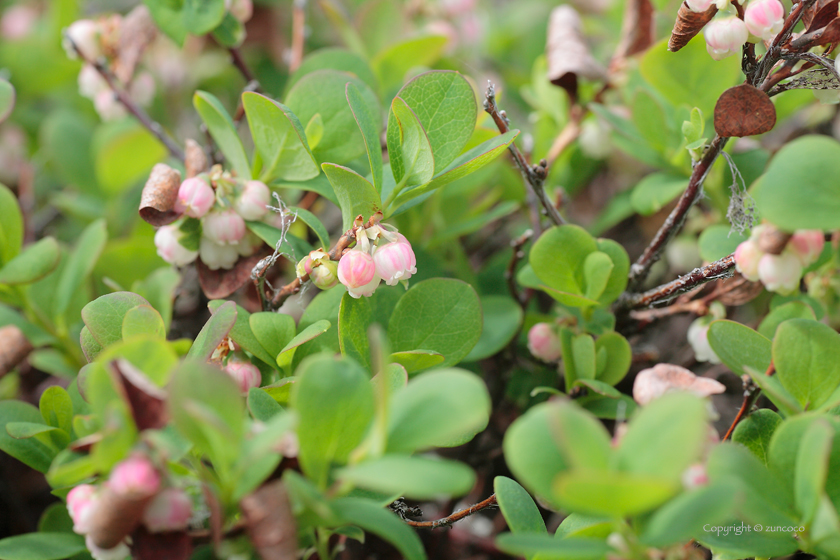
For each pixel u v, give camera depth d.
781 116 0.26
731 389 0.26
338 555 0.24
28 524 0.26
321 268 0.22
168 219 0.23
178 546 0.20
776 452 0.20
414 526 0.22
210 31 0.25
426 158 0.22
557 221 0.24
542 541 0.19
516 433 0.19
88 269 0.24
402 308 0.22
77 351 0.25
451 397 0.19
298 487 0.19
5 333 0.24
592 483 0.18
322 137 0.23
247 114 0.23
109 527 0.19
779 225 0.20
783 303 0.24
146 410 0.19
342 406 0.20
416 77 0.22
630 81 0.26
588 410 0.23
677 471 0.18
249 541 0.20
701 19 0.22
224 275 0.23
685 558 0.20
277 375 0.22
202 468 0.20
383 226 0.22
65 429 0.22
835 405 0.21
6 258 0.24
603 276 0.23
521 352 0.26
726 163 0.25
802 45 0.21
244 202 0.23
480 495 0.26
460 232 0.26
